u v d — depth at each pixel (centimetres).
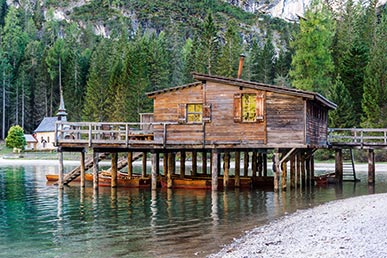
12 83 12681
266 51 10756
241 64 3478
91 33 19600
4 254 1523
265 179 3491
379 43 7706
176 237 1731
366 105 6091
